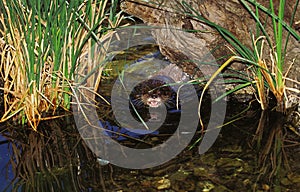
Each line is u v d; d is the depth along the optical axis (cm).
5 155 361
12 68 376
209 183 347
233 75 384
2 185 348
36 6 367
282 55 376
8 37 374
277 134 368
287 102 379
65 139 368
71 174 352
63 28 370
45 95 379
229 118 377
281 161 355
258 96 387
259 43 379
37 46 373
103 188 346
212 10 378
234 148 362
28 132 371
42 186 347
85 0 373
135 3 393
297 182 346
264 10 362
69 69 379
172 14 387
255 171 351
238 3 373
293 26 372
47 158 359
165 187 345
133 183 347
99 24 380
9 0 366
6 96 377
